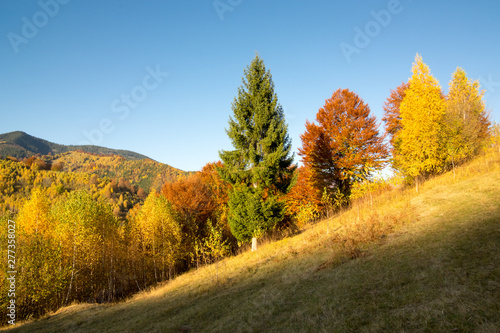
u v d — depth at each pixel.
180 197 35.81
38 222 27.42
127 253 31.58
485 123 27.45
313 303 8.24
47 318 16.95
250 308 9.70
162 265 29.52
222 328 8.55
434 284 6.68
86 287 27.98
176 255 29.33
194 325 9.73
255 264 17.88
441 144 21.09
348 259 12.00
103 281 29.64
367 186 25.61
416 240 11.11
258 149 24.62
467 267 6.98
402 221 14.97
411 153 21.70
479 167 19.94
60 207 28.81
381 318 5.81
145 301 17.62
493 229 9.04
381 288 7.61
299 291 9.96
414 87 22.11
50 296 21.69
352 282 8.88
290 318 7.68
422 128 21.00
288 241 22.17
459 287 6.02
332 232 19.03
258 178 23.44
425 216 14.46
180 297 15.46
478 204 12.94
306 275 11.91
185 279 21.81
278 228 28.11
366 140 26.02
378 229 15.00
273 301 9.70
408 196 20.50
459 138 22.23
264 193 26.08
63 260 24.34
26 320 17.48
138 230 32.53
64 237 24.31
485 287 5.66
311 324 6.77
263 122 24.33
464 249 8.30
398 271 8.45
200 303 12.67
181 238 30.55
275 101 25.31
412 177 23.50
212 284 15.83
